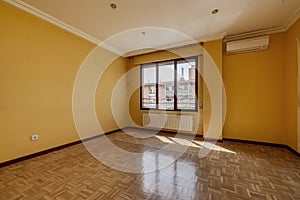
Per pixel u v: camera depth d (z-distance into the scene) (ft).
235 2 8.29
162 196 5.57
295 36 9.73
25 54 8.84
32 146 9.18
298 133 9.40
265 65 11.53
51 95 10.24
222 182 6.48
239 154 9.74
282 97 11.09
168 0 8.17
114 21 10.41
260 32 11.60
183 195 5.63
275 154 9.73
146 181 6.57
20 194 5.69
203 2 8.32
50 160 8.80
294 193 5.71
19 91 8.58
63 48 11.01
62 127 10.97
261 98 11.70
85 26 11.14
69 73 11.48
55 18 9.99
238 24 10.70
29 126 9.04
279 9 8.89
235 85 12.50
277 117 11.25
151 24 10.80
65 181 6.57
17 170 7.54
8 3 8.05
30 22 9.05
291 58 10.21
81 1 8.25
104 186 6.21
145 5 8.62
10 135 8.21
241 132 12.34
